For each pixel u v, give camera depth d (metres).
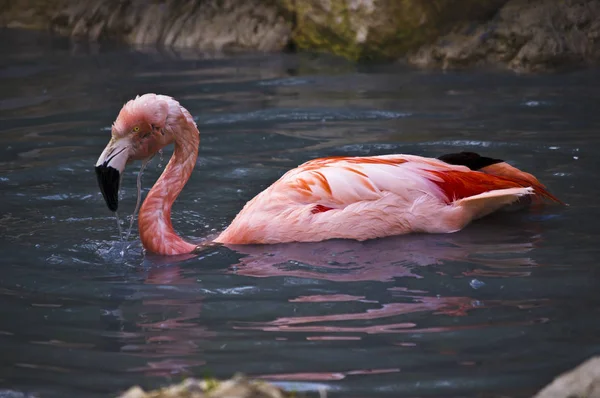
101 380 6.73
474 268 8.98
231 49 21.80
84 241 10.05
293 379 6.68
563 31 18.98
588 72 18.02
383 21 19.52
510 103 15.66
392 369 6.82
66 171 12.49
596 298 8.09
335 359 7.02
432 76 18.28
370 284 8.65
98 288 8.73
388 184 10.04
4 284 8.79
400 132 13.95
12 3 25.59
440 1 19.45
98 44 22.72
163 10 23.19
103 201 11.41
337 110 15.52
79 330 7.71
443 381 6.59
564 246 9.49
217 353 7.18
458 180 10.30
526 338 7.31
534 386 6.47
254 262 9.41
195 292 8.59
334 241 9.95
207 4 23.00
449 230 10.16
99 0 23.95
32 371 6.91
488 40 19.22
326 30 20.64
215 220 10.77
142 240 9.91
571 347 7.11
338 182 10.01
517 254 9.34
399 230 10.07
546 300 8.09
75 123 14.97
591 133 13.52
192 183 11.98
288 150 13.21
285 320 7.84
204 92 17.09
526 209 10.77
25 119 15.27
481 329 7.51
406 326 7.62
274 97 16.61
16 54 21.36
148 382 6.68
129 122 9.77
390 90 17.08
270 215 10.01
